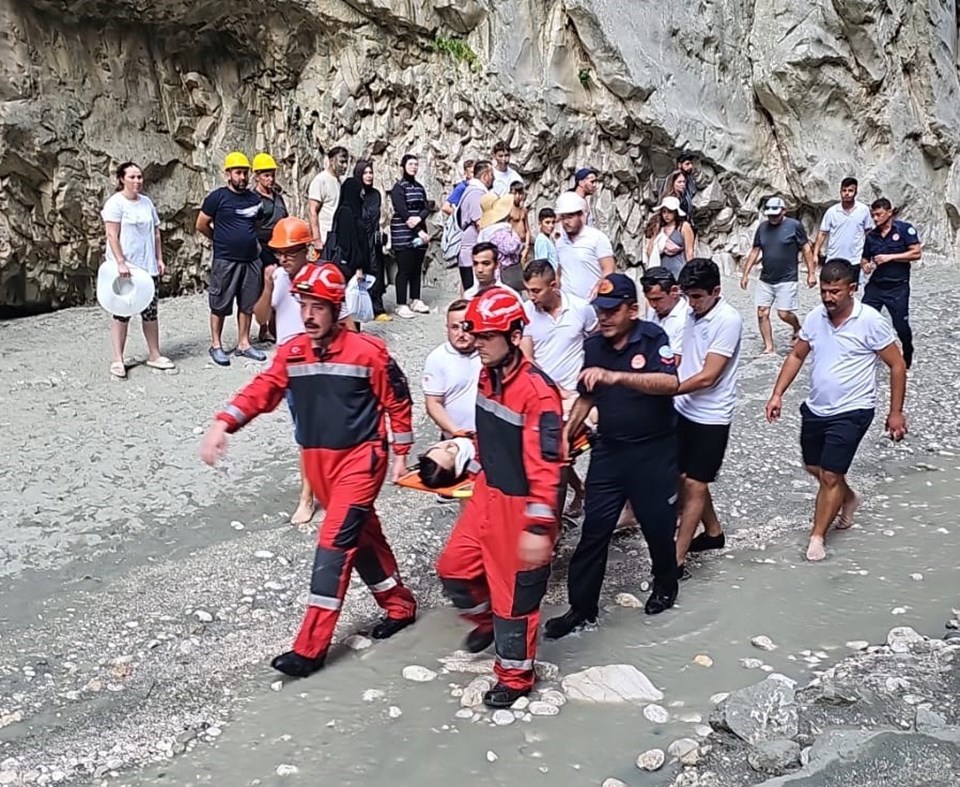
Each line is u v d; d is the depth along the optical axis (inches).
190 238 554.6
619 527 253.1
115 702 173.3
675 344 222.4
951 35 692.1
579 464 297.9
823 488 232.2
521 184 477.4
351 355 178.1
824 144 648.4
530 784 148.9
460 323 219.1
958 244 673.0
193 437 312.7
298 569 229.0
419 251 486.0
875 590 216.5
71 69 495.2
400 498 273.0
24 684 177.9
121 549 237.3
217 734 163.8
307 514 255.1
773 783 136.6
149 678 181.3
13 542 237.6
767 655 187.5
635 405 190.1
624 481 193.6
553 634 195.5
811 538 236.8
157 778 151.8
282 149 581.6
